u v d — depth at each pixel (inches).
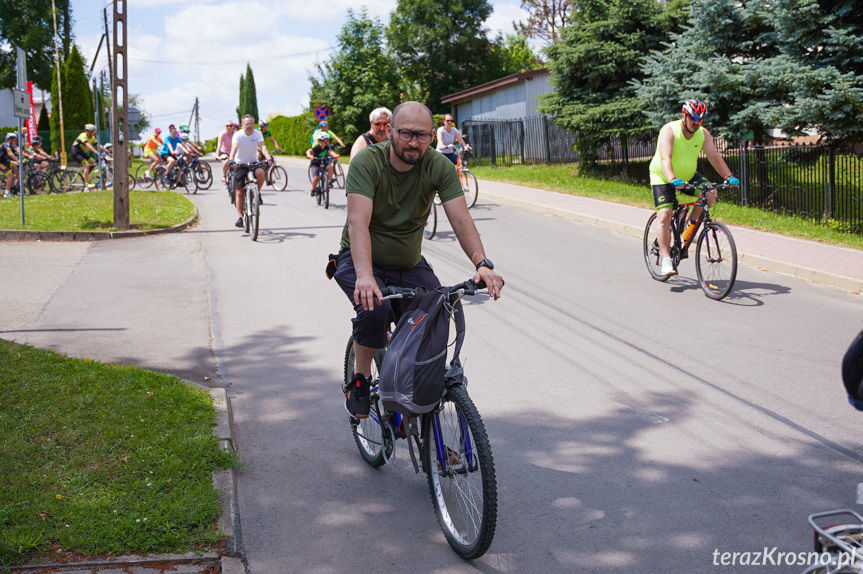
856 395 86.5
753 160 573.6
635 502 149.7
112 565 122.0
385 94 1593.3
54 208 583.5
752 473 161.6
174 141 844.6
